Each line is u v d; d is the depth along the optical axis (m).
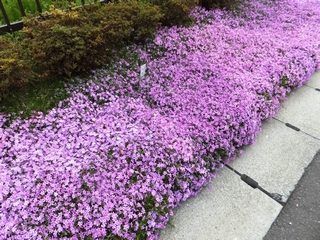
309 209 2.69
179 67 3.74
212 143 2.85
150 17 3.94
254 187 2.82
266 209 2.64
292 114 3.79
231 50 4.17
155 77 3.52
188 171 2.58
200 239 2.37
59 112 2.92
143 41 4.16
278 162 3.11
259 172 2.98
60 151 2.51
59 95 3.17
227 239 2.39
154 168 2.47
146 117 2.94
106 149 2.56
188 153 2.61
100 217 2.11
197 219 2.51
